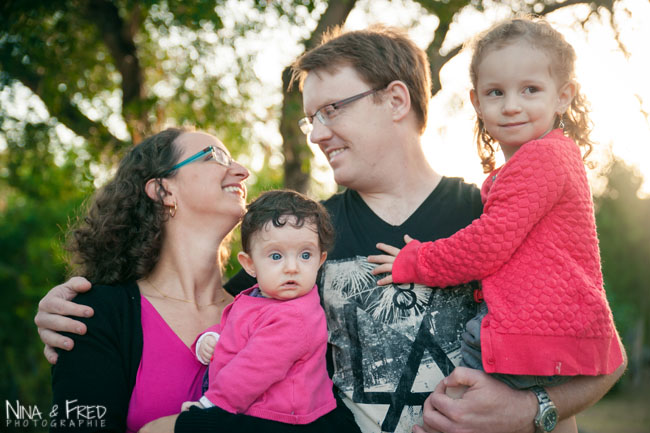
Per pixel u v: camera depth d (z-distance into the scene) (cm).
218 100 693
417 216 228
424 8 672
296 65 242
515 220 193
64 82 738
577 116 228
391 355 212
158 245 238
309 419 193
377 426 209
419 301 215
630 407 1964
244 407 191
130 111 704
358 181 231
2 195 1547
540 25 215
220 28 615
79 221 273
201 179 237
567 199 198
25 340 1202
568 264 194
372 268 222
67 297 218
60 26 700
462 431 189
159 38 713
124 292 227
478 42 225
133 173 244
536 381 196
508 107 211
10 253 1278
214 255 245
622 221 2066
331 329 224
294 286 206
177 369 218
